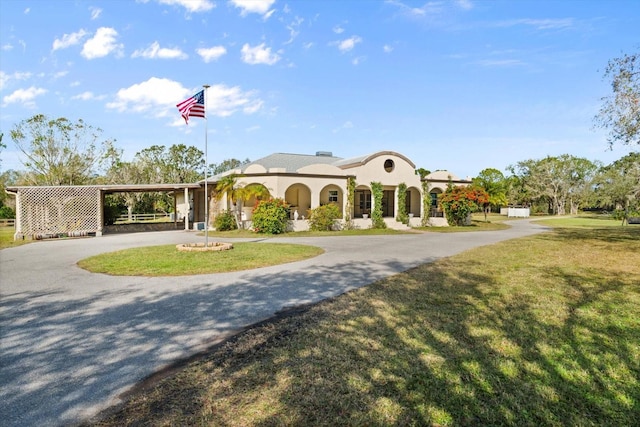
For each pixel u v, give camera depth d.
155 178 46.25
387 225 25.78
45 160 37.03
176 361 4.15
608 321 5.26
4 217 37.25
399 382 3.53
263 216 20.84
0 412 3.11
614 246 14.34
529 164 63.09
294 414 3.02
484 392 3.34
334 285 7.89
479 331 4.88
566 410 3.06
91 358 4.24
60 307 6.34
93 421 2.97
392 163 26.17
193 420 2.95
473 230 24.89
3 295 7.19
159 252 12.87
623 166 35.81
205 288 7.66
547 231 23.61
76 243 16.88
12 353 4.40
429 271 9.23
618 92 14.36
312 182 23.30
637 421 2.90
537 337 4.66
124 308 6.26
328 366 3.89
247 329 5.18
